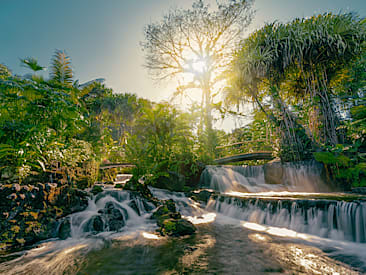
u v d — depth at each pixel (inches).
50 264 112.5
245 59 336.8
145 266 109.1
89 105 509.4
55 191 173.5
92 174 257.4
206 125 489.1
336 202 155.6
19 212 145.0
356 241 140.9
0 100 167.9
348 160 252.2
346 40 292.7
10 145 146.2
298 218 172.1
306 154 304.8
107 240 152.6
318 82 327.0
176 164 341.4
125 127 678.5
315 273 97.6
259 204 203.3
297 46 302.4
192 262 112.9
